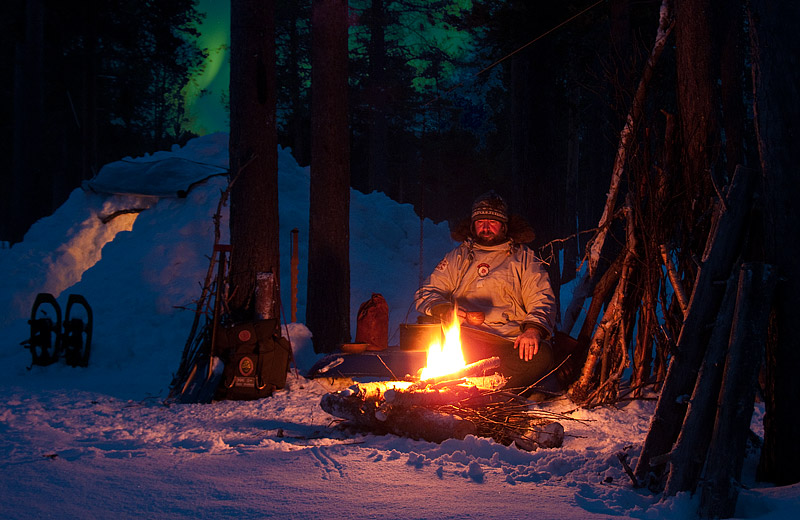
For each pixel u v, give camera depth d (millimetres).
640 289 5262
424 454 3629
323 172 7848
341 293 7871
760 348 2902
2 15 23578
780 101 3098
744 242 3240
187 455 3520
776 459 3209
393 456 3502
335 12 7801
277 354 5812
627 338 5223
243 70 6758
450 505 2699
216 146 12469
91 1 24734
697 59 4875
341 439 4121
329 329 7812
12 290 9703
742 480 3346
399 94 31578
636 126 5289
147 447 3846
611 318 5215
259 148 6746
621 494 2953
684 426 2934
